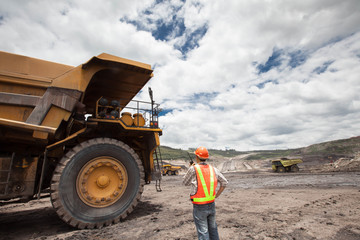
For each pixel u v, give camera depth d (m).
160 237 3.43
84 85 4.59
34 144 4.32
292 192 8.47
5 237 3.66
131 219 4.77
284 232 3.50
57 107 4.19
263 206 5.79
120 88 6.43
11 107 3.87
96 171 4.54
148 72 5.48
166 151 135.25
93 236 3.60
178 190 11.27
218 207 5.91
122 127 5.21
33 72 4.18
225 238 3.30
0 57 3.98
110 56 4.89
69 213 3.91
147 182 6.37
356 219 4.14
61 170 4.00
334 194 7.29
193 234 3.54
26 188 3.79
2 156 3.71
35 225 4.49
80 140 5.48
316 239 3.16
